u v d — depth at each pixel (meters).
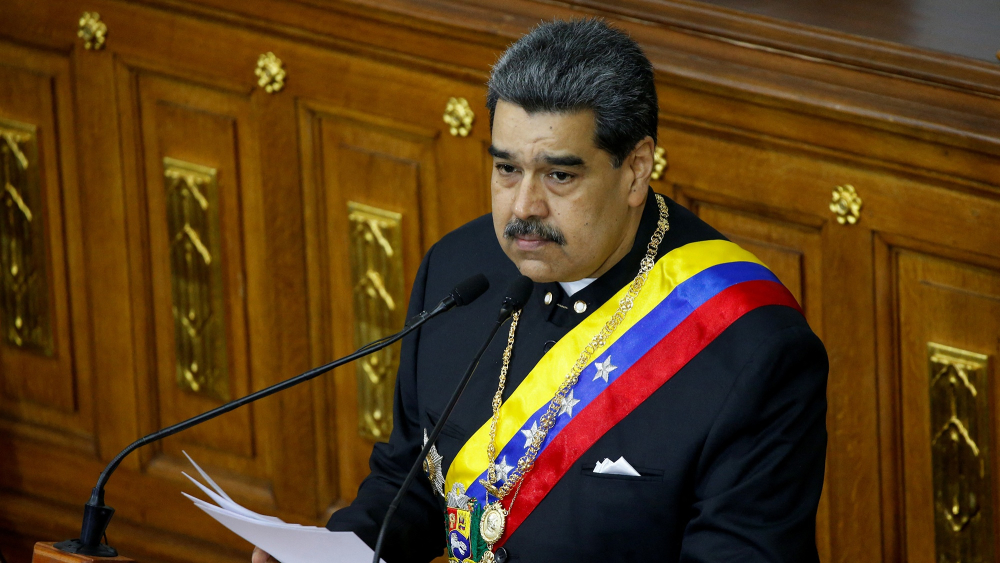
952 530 11.11
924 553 11.31
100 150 14.49
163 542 15.01
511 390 7.84
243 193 13.93
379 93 12.94
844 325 11.27
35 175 14.90
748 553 6.83
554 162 6.87
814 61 10.67
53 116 14.66
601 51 6.93
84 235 14.81
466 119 12.50
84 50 14.27
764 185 11.33
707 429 7.18
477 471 7.78
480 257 8.49
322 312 13.84
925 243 10.69
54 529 15.62
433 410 8.19
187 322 14.48
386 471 8.52
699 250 7.76
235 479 14.63
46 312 15.21
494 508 7.61
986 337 10.61
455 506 7.82
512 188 7.08
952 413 10.90
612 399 7.49
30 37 14.55
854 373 11.32
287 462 14.28
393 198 13.23
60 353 15.27
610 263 7.75
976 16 11.30
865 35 10.59
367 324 13.63
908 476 11.25
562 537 7.41
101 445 15.23
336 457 14.07
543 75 6.80
